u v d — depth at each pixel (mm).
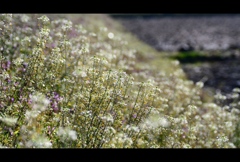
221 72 30109
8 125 7289
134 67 19922
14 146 7148
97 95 8734
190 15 101375
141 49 34219
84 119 8273
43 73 9578
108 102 8758
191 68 31859
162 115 10336
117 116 8867
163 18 98812
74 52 12570
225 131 12547
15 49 11648
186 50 42062
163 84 16656
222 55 38469
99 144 7832
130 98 10055
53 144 7410
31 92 8820
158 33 61031
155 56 33812
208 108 16172
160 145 9594
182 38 54281
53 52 9688
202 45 45938
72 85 9914
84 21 27672
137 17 100312
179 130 9695
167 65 29000
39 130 7371
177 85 16719
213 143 11539
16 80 9289
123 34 40562
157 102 12039
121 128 8836
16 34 12648
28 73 9297
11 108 8062
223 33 59375
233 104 14969
